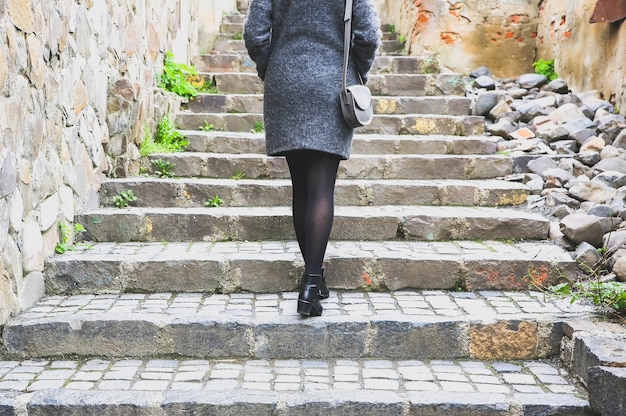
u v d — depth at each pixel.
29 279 3.08
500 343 2.90
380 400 2.46
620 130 5.07
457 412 2.46
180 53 6.39
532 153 5.02
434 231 3.85
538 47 7.09
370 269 3.35
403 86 6.14
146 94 4.78
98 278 3.28
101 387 2.56
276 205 4.24
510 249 3.64
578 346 2.67
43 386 2.56
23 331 2.83
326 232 2.92
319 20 2.96
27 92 3.05
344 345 2.89
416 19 7.16
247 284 3.33
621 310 2.96
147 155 4.64
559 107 5.55
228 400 2.45
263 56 3.03
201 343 2.88
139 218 3.80
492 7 7.04
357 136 5.20
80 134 3.79
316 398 2.46
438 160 4.79
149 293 3.30
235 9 9.93
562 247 3.75
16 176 2.92
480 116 5.60
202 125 5.51
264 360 2.87
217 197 4.20
